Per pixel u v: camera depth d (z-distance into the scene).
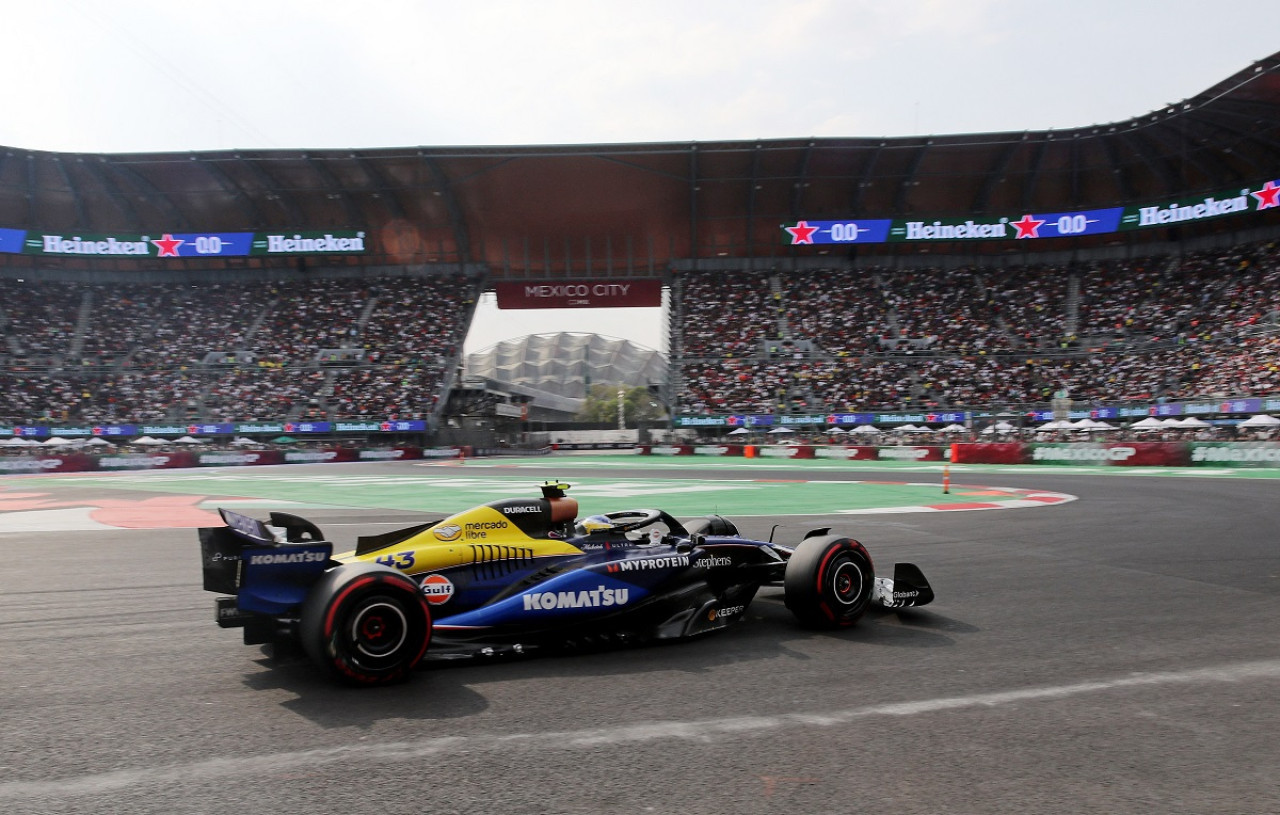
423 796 3.10
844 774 3.30
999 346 47.38
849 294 52.91
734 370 50.00
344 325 53.56
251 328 52.78
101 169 48.06
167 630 5.93
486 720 3.93
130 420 46.59
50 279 52.78
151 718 3.99
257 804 3.04
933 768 3.36
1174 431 35.34
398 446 49.12
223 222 53.28
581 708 4.11
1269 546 9.84
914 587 6.16
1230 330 40.72
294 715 4.02
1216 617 6.16
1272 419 31.50
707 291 54.38
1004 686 4.47
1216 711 4.05
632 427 76.25
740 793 3.12
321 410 48.91
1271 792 3.14
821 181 50.38
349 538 11.54
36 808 3.01
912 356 48.28
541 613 5.09
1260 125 40.31
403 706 4.14
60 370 47.59
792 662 4.97
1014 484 21.56
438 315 54.56
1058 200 50.19
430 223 54.50
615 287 56.22
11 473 35.62
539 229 54.94
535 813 2.96
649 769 3.35
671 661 4.99
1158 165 45.81
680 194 51.41
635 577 5.53
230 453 41.81
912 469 31.34
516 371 111.00
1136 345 44.22
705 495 18.75
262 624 4.66
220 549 4.62
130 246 50.38
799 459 42.84
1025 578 7.84
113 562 9.37
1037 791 3.14
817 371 48.91
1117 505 15.18
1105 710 4.07
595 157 47.53
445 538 5.38
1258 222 45.47
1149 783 3.22
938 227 49.41
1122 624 5.95
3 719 4.00
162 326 52.00
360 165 48.06
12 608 6.76
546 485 6.00
